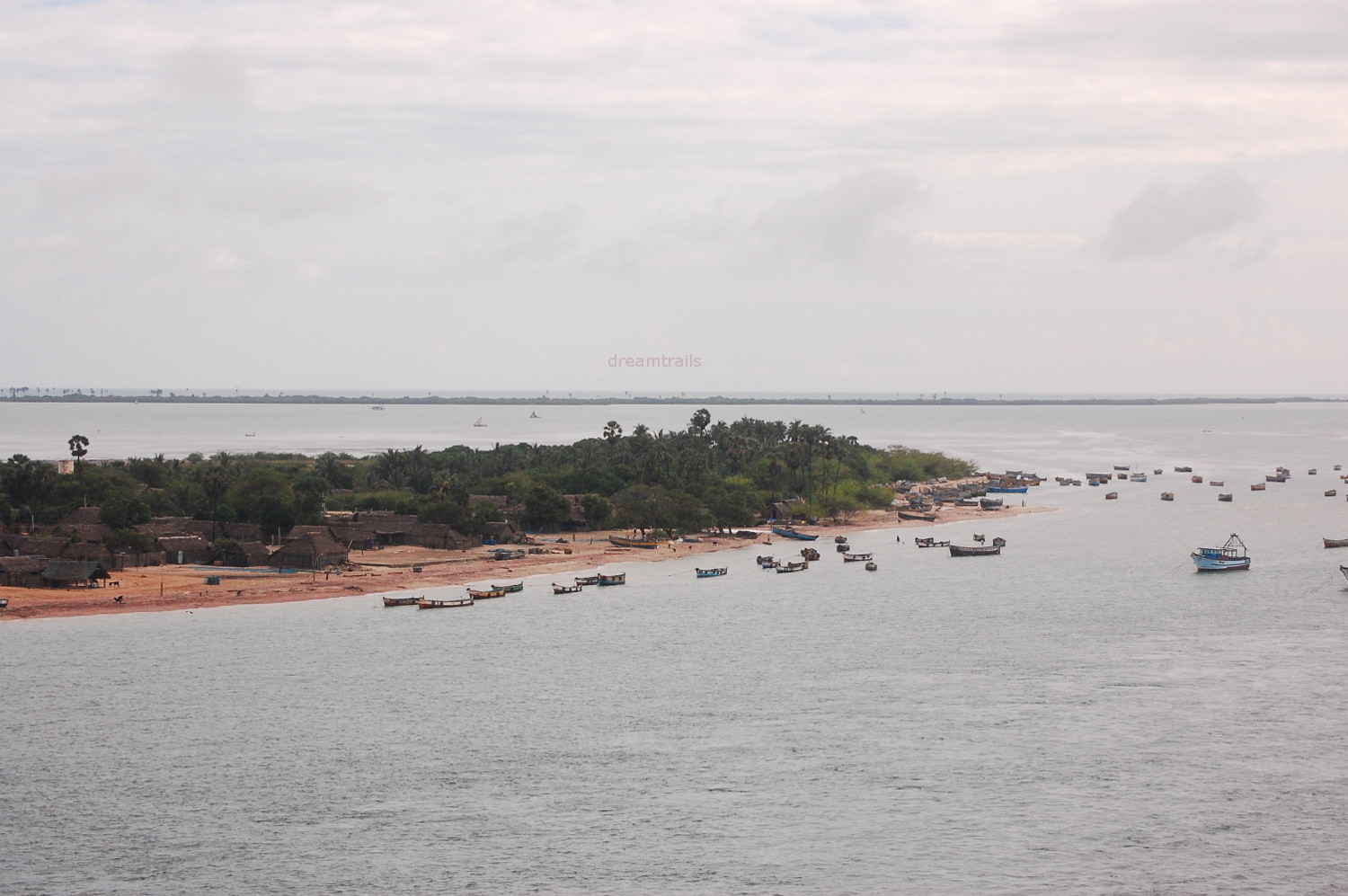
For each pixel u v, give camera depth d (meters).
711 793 95.38
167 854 84.56
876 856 84.44
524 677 129.25
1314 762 101.19
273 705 118.25
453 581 194.38
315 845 86.00
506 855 84.50
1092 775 98.69
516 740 107.81
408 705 118.62
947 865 82.94
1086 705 117.62
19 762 101.56
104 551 195.00
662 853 84.81
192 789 96.00
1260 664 133.25
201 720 113.25
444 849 85.31
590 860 83.75
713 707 117.62
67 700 119.31
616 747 106.00
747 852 84.88
